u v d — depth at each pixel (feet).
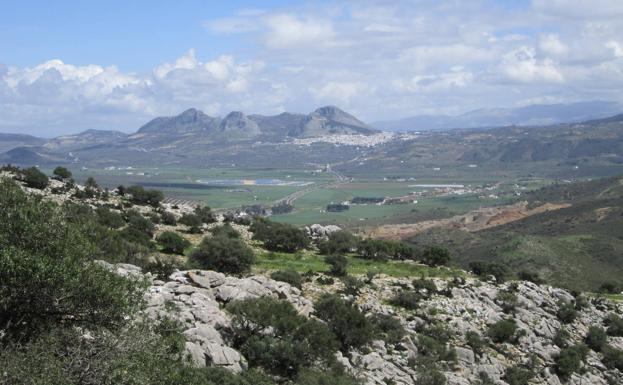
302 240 306.35
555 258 484.74
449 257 317.83
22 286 74.49
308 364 129.39
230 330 128.26
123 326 83.51
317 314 161.99
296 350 125.70
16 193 90.58
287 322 133.18
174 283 149.28
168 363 84.94
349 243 316.60
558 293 260.21
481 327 199.82
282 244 303.48
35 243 82.38
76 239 88.12
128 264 164.14
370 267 276.62
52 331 74.64
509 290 245.65
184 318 123.85
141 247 205.98
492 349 188.24
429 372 151.12
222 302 147.64
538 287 262.47
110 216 264.52
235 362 116.98
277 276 207.00
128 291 89.92
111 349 76.89
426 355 165.78
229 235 310.86
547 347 197.67
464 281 250.37
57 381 68.28
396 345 166.20
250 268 222.48
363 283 221.87
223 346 118.32
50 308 78.79
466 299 222.69
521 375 172.35
